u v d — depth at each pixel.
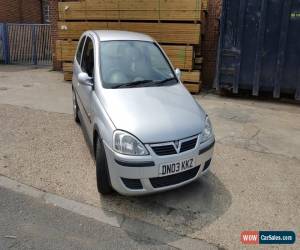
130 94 4.07
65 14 10.38
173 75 4.86
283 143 5.76
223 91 9.33
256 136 6.07
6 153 5.09
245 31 8.38
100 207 3.74
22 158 4.93
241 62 8.61
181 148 3.51
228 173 4.60
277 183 4.37
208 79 10.54
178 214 3.64
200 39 9.56
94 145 4.18
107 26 9.91
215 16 10.07
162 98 4.09
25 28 15.27
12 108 7.62
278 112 7.70
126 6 9.54
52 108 7.67
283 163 4.97
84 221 3.50
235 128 6.47
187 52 9.13
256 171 4.69
